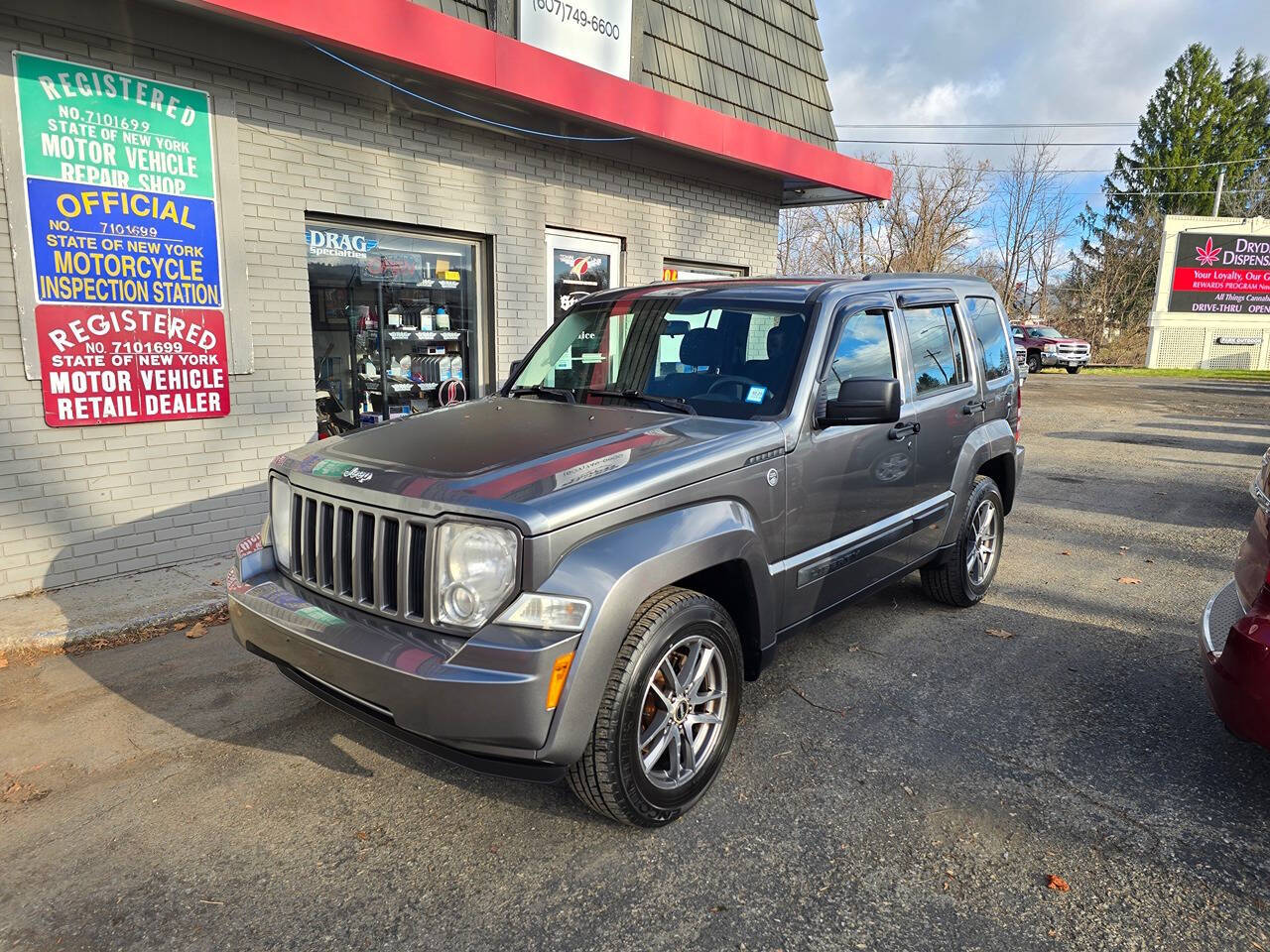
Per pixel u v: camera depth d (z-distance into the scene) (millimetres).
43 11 4578
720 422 3314
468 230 7066
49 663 4184
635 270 8672
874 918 2430
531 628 2418
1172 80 52562
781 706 3748
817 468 3488
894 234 40844
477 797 3061
